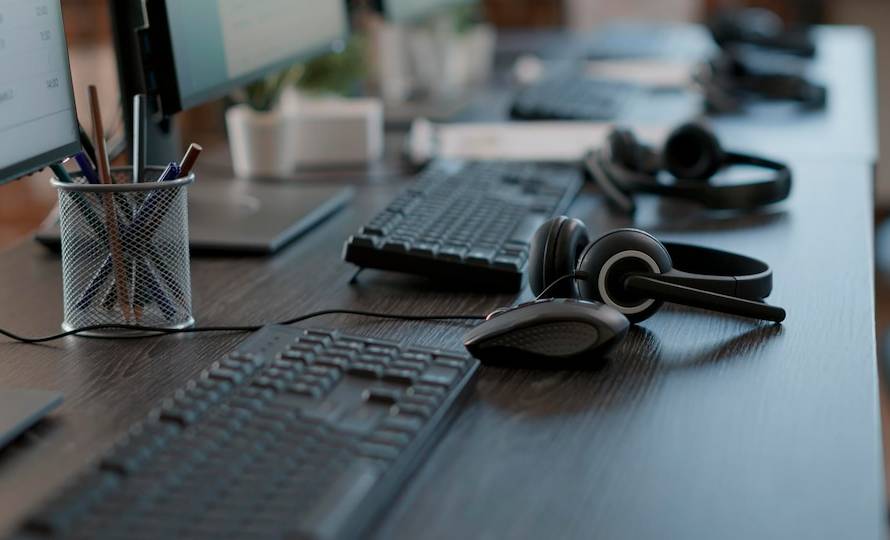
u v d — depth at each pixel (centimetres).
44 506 54
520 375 78
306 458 60
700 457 65
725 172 144
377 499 57
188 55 110
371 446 61
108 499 55
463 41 228
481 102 208
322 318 91
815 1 401
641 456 65
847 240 113
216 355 82
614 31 311
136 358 82
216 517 54
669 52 262
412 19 192
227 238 113
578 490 61
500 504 59
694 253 102
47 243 112
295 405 67
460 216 112
